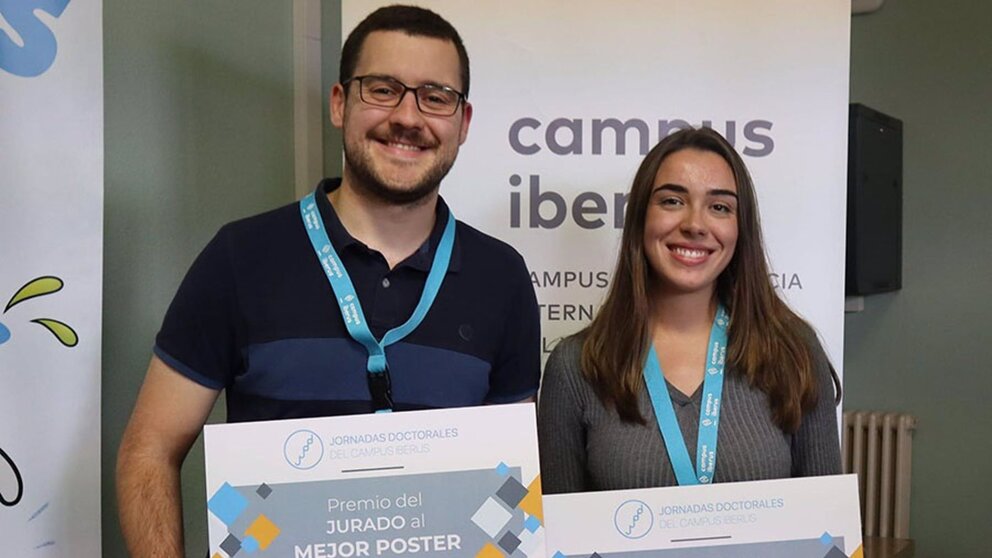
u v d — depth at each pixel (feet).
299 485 4.04
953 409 10.98
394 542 4.08
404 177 4.32
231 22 7.61
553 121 6.80
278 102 8.28
